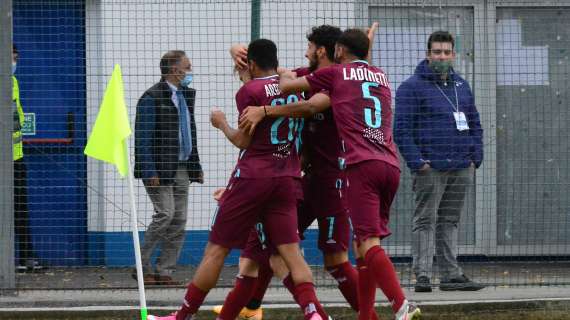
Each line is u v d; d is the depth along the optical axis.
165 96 35.75
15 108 37.97
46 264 39.03
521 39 40.91
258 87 27.59
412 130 35.47
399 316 26.31
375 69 28.09
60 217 39.31
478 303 32.81
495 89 40.12
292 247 27.61
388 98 27.97
